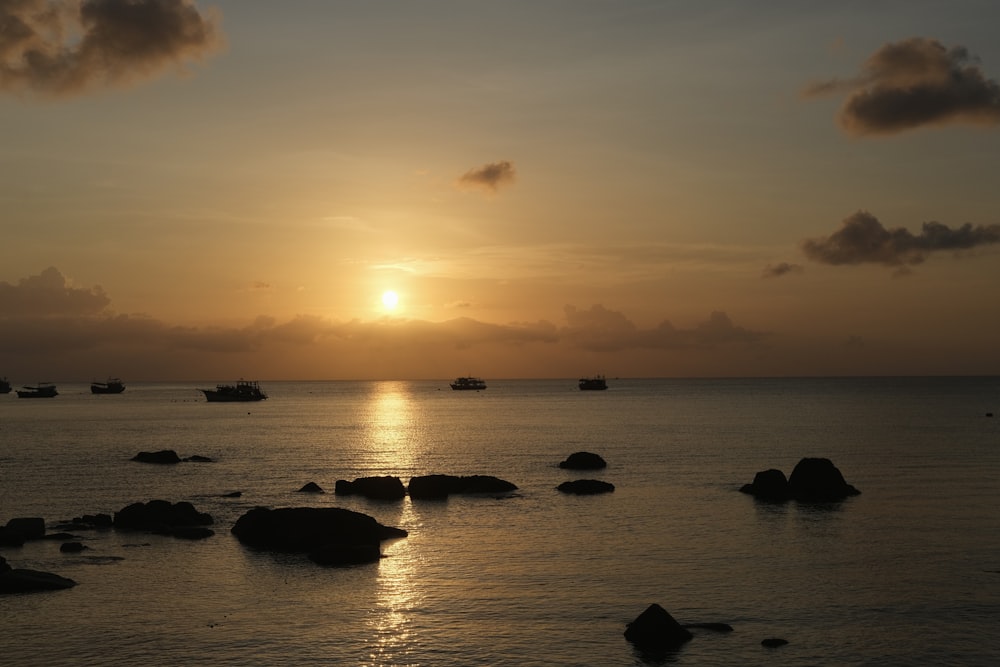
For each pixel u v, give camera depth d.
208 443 139.62
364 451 124.69
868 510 67.31
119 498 77.00
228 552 53.50
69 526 60.97
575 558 51.38
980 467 95.31
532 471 97.19
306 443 139.62
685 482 85.06
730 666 33.66
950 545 54.28
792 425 170.00
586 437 147.38
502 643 36.31
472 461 109.62
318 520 55.69
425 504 72.75
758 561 50.22
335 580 46.59
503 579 46.50
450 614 40.38
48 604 42.12
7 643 36.53
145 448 128.62
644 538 57.12
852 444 125.50
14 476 93.00
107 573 48.19
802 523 62.00
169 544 55.81
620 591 43.97
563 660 34.38
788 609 40.72
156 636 37.44
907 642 36.22
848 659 34.31
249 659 34.69
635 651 35.31
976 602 41.66
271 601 42.69
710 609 40.81
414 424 192.38
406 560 51.19
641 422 188.50
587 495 76.62
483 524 62.94
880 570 47.94
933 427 159.62
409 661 34.41
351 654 35.19
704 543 55.38
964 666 33.59
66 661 34.53
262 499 76.31
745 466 99.50
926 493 75.81
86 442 140.88
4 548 54.22
